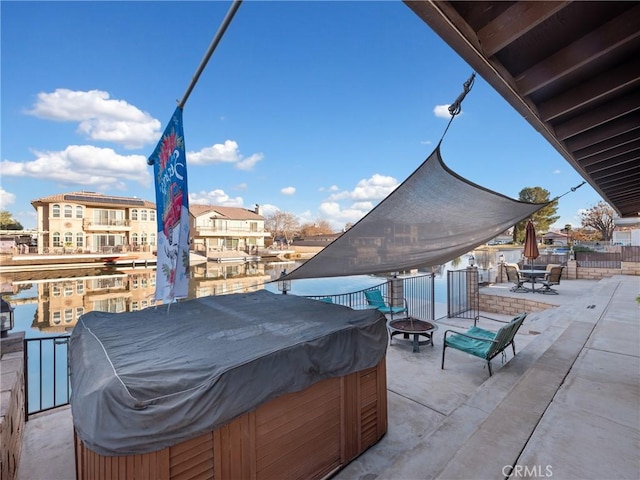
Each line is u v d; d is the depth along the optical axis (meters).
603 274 11.99
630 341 4.39
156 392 1.73
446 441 2.51
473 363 4.80
